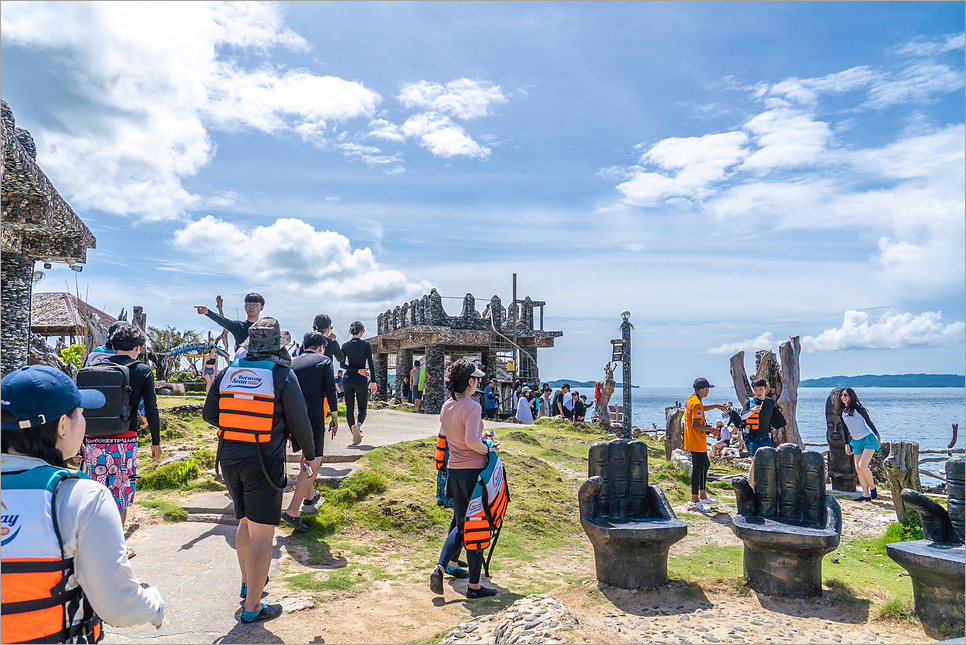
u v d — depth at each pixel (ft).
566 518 25.52
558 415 69.72
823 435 218.59
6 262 35.83
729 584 16.21
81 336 76.43
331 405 20.12
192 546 18.28
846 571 18.56
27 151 29.99
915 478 23.99
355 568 17.93
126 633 12.85
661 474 36.29
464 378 16.57
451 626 13.99
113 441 15.80
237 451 13.16
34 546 5.63
